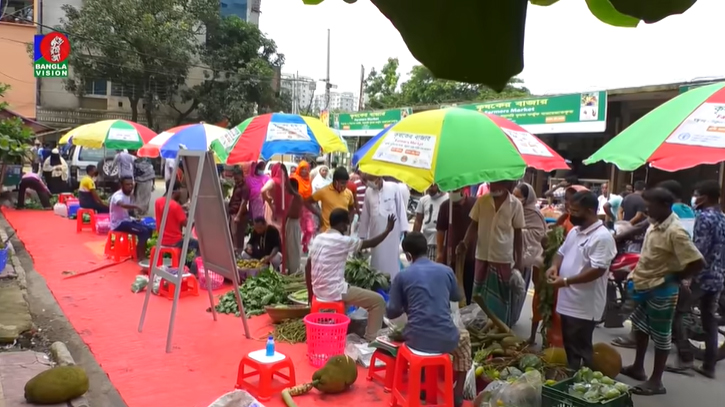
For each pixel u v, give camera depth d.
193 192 4.85
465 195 5.78
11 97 23.44
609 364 4.25
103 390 4.01
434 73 0.39
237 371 4.39
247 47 23.83
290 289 6.06
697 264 4.02
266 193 7.39
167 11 22.02
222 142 7.00
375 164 4.16
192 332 5.27
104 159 14.05
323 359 4.45
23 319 5.24
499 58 0.38
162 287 6.47
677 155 3.28
